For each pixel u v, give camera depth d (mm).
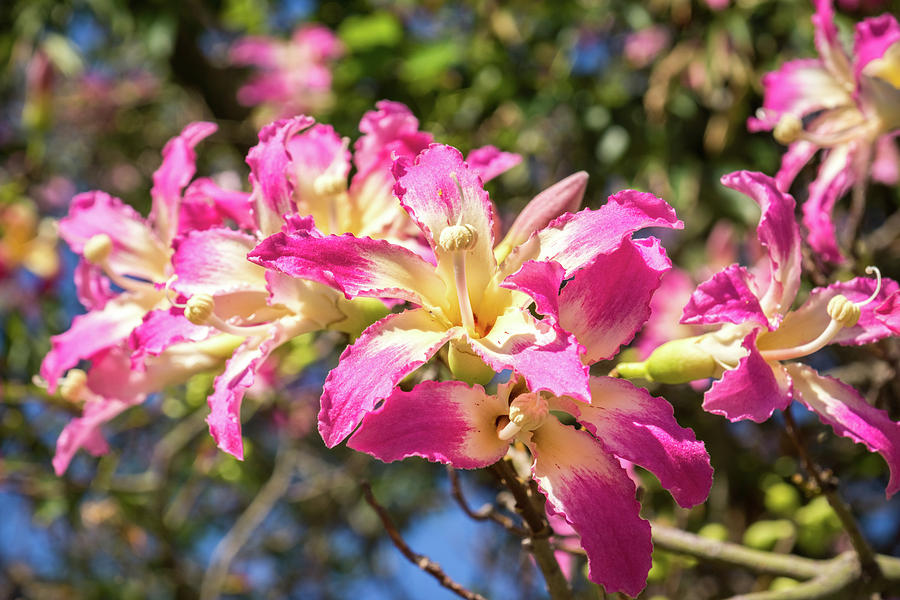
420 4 1604
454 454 697
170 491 1572
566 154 1445
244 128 1682
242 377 755
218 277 790
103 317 873
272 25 1759
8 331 1473
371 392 693
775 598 859
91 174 2064
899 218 1307
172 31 1579
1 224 1607
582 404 714
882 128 950
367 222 820
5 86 1836
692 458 697
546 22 1496
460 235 708
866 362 1234
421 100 1520
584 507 693
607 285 726
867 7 1349
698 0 1404
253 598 1865
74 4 1672
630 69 1448
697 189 1353
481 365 722
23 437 1413
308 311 778
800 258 768
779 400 727
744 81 1350
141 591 1661
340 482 1633
